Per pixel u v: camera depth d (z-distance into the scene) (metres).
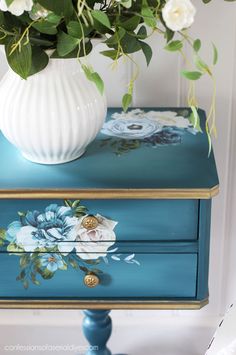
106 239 1.10
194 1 1.29
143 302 1.16
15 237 1.10
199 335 1.70
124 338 1.71
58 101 1.04
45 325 1.68
